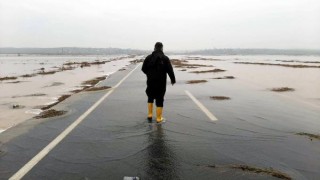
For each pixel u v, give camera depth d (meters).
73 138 6.92
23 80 25.64
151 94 8.30
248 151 5.90
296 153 5.79
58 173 4.92
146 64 8.27
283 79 23.97
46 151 6.02
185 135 7.04
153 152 5.86
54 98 14.95
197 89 16.11
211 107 10.66
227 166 5.14
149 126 7.89
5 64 64.50
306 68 42.81
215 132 7.31
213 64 55.59
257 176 4.73
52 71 37.25
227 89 16.31
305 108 10.71
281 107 10.85
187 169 5.02
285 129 7.62
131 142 6.52
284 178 4.66
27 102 13.73
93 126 8.02
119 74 27.48
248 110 10.16
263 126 7.91
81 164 5.29
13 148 6.28
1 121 9.76
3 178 4.76
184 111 9.89
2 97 15.52
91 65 52.56
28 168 5.15
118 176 4.78
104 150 6.02
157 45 8.31
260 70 37.12
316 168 5.06
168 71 8.20
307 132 7.35
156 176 4.75
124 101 12.09
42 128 7.91
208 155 5.67
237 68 42.00
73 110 10.33
